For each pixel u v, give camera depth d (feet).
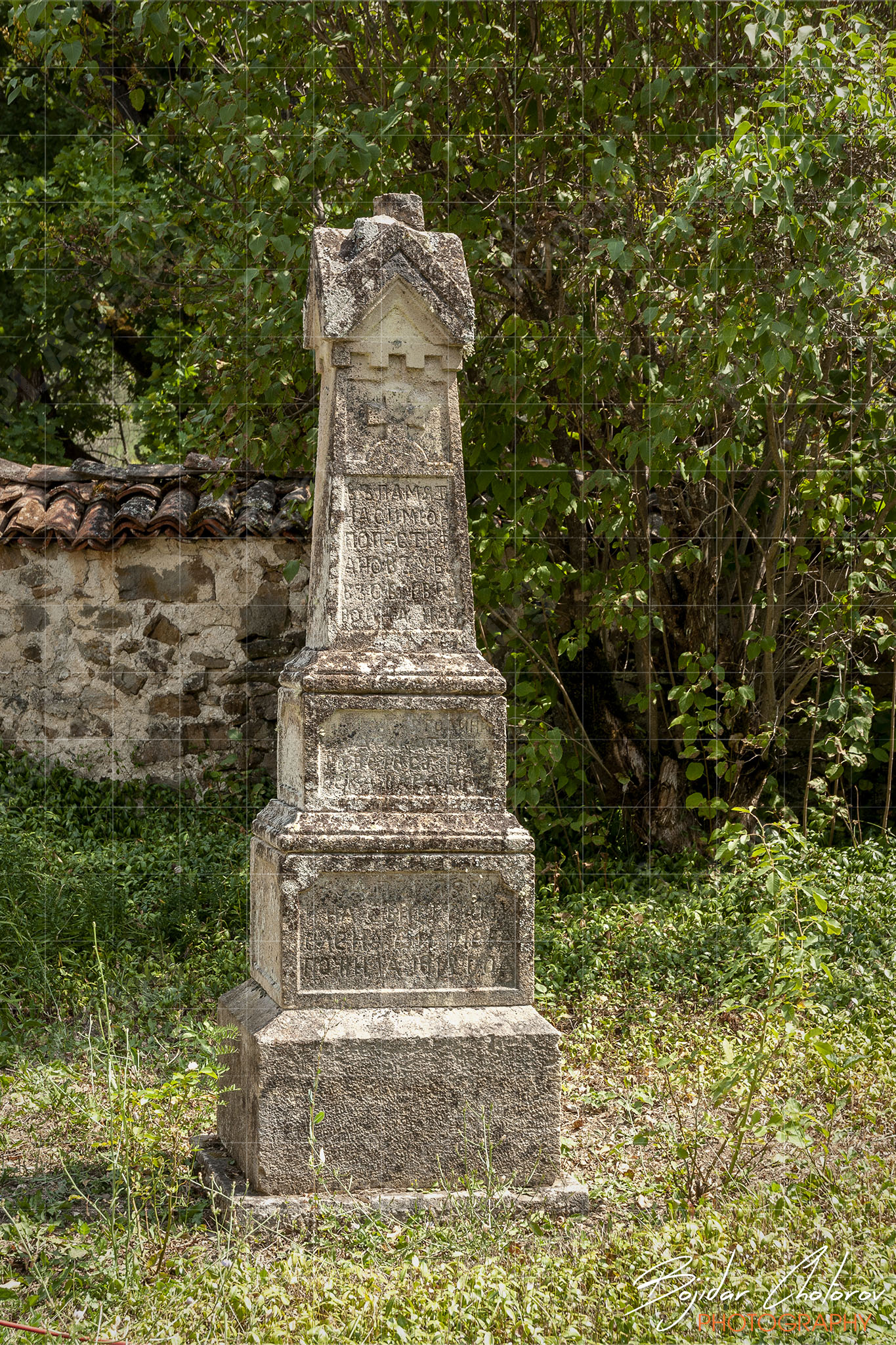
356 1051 12.12
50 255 30.89
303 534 27.53
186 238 24.30
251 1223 11.56
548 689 24.84
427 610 13.17
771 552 22.30
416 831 12.60
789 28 19.12
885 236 19.19
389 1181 12.16
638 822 24.18
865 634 24.40
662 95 18.99
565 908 21.40
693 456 21.11
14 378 38.14
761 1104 13.97
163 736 27.91
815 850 21.83
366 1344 9.43
